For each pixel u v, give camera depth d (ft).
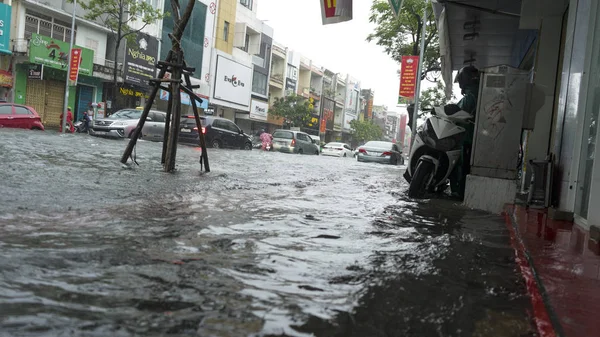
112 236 8.95
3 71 78.28
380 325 5.71
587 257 9.25
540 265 8.43
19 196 12.14
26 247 7.62
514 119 18.10
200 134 24.67
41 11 81.25
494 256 9.75
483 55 41.75
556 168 17.40
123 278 6.57
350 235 10.97
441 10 32.40
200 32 114.42
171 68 23.25
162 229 9.97
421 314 6.17
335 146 102.94
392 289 7.13
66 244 8.05
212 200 14.84
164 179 19.31
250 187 19.61
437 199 20.44
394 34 73.56
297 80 171.73
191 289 6.38
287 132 84.53
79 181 16.05
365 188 23.94
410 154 21.93
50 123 88.33
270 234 10.39
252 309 5.85
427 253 9.62
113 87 96.07
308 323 5.56
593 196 12.47
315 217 13.19
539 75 24.61
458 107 21.09
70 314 5.22
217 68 121.08
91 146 34.47
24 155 22.74
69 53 80.84
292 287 6.85
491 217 16.02
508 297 7.06
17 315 5.04
